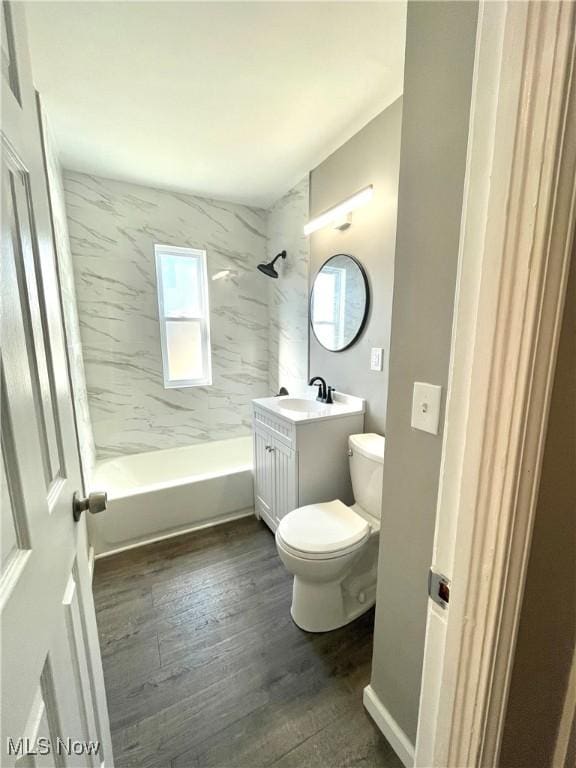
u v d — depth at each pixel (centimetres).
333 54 129
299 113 165
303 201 237
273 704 115
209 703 115
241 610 155
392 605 100
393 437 93
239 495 231
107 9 109
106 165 218
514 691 50
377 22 115
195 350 293
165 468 279
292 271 261
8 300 46
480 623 48
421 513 87
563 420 44
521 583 45
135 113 164
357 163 182
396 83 145
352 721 110
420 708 62
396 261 87
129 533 200
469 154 46
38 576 50
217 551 197
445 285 75
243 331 305
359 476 169
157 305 269
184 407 290
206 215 274
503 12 40
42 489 54
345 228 197
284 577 176
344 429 185
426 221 78
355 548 137
